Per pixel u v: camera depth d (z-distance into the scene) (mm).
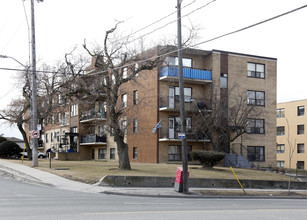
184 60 36812
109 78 27047
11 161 33344
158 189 20297
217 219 10547
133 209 12125
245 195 20625
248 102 38438
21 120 36000
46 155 54938
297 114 58906
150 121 35906
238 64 38375
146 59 23656
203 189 21484
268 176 28828
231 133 37656
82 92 27266
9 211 10750
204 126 32906
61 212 10797
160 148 35094
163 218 10305
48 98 33438
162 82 35438
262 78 39656
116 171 23859
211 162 29109
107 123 25688
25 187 18688
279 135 61625
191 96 36781
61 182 20625
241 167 35781
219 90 36281
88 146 46938
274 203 17234
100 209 11758
